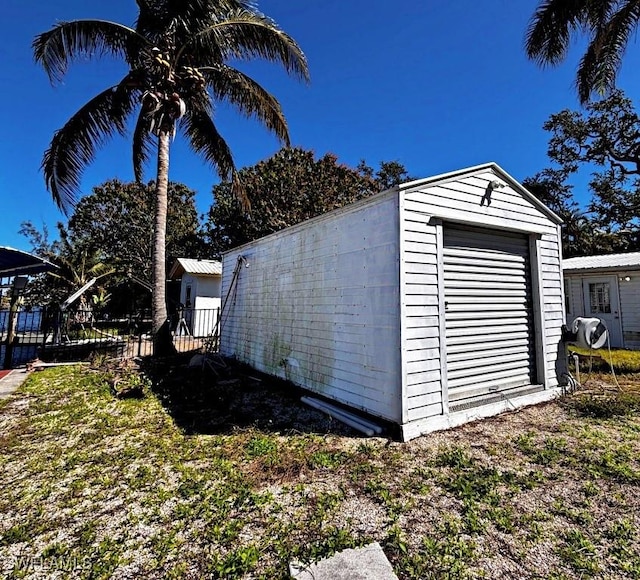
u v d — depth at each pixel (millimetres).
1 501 2811
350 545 2223
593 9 8070
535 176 21219
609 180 18844
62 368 8008
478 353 4855
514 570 2041
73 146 8320
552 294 5793
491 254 5137
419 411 4113
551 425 4426
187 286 16797
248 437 4105
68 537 2383
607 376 7191
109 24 7863
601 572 2021
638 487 2951
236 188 10773
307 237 6062
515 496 2828
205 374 7207
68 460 3518
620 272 10359
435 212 4457
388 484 3020
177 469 3328
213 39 7973
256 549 2223
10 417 4793
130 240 22328
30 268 9875
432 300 4344
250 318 8219
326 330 5410
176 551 2232
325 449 3764
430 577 1983
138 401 5555
